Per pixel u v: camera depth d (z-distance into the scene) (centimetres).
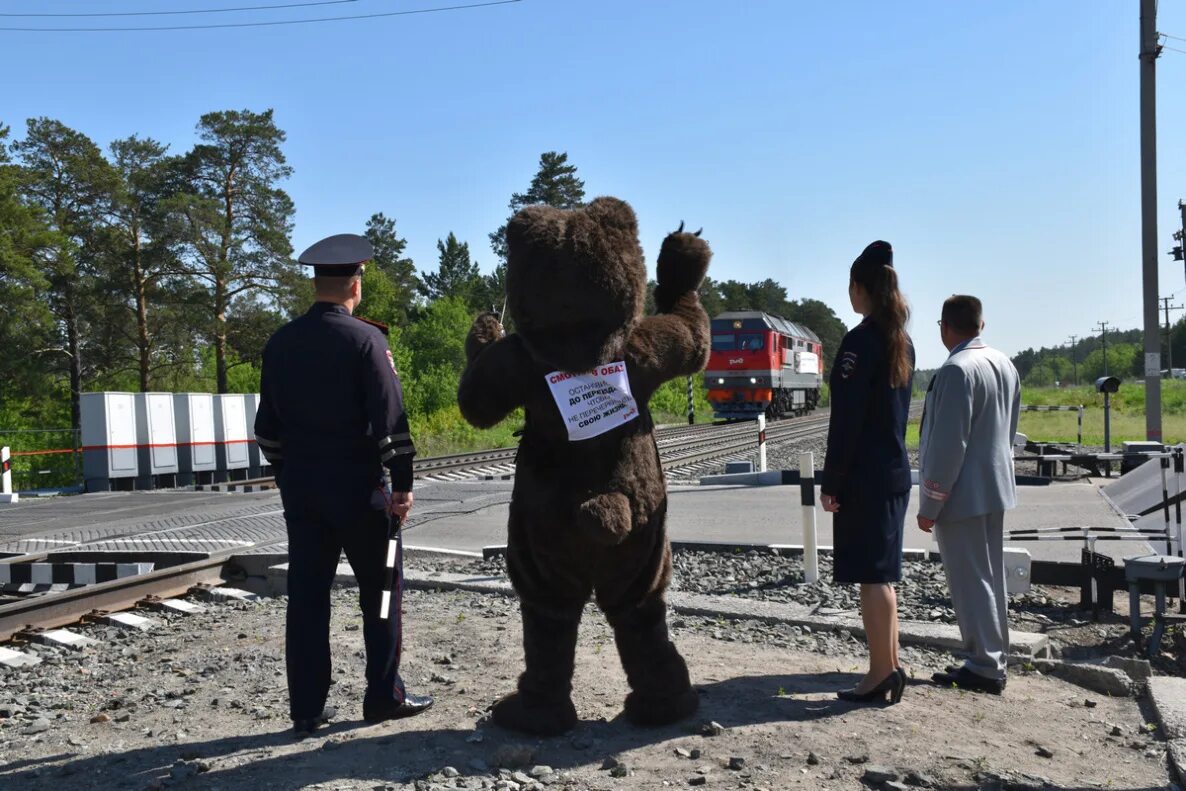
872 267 465
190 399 2342
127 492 2027
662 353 416
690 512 1284
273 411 459
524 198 7600
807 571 820
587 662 554
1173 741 428
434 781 381
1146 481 1267
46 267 4175
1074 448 2034
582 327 396
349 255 457
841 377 458
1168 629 684
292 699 448
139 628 731
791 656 582
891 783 374
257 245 4572
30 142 4441
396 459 437
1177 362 12525
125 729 476
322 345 442
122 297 4441
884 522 461
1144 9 1803
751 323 4475
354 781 386
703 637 635
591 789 374
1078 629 706
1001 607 511
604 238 392
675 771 390
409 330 5406
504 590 788
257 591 888
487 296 8975
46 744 459
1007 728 450
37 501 1892
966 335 520
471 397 408
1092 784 387
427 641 615
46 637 684
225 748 436
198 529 1284
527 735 433
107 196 4434
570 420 393
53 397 4616
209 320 4431
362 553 455
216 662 592
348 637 636
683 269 434
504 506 1396
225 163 4534
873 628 470
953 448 485
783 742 417
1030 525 1097
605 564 416
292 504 450
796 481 1575
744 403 4484
